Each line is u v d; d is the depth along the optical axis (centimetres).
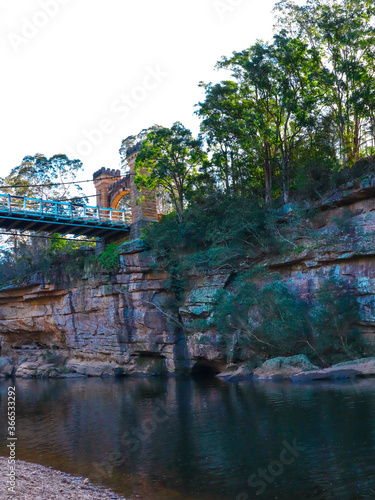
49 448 1510
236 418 1689
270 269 3238
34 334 5162
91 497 1014
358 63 3338
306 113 3684
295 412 1664
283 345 2770
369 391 1908
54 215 4150
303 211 3188
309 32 3653
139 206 4400
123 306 4097
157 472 1191
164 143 4188
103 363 4222
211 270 3475
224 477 1112
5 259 6356
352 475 1034
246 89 3891
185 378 3400
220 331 3180
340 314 2689
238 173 4350
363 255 2728
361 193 2859
